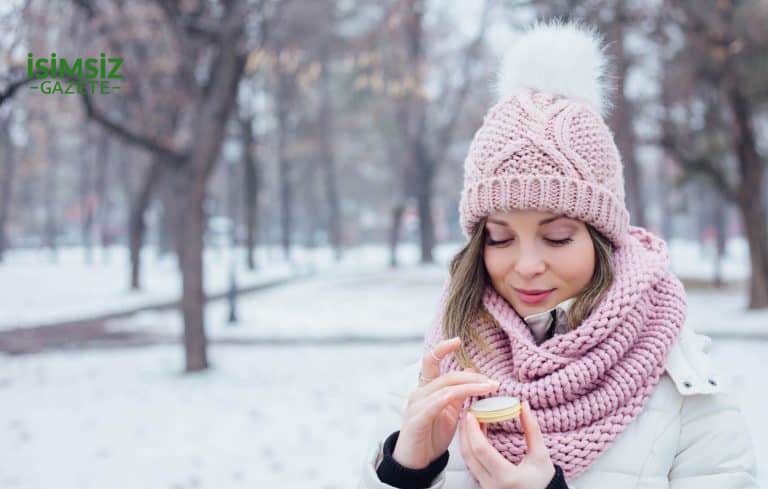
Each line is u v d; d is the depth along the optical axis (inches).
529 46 59.5
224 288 884.0
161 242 1592.0
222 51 353.1
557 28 61.3
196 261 365.7
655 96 621.9
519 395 52.3
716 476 51.9
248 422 262.5
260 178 1469.0
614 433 51.2
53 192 1822.1
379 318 607.5
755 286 578.2
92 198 1449.3
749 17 464.4
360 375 353.7
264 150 1341.0
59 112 445.1
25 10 255.3
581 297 55.0
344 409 281.0
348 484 192.5
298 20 484.7
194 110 372.8
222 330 537.3
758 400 262.2
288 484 193.3
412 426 49.7
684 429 53.7
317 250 2119.8
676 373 53.7
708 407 53.9
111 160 1512.1
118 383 340.8
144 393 316.8
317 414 273.3
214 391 319.3
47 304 738.8
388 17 441.1
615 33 381.7
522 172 53.6
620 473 51.3
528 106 55.6
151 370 376.2
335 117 1502.2
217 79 354.3
